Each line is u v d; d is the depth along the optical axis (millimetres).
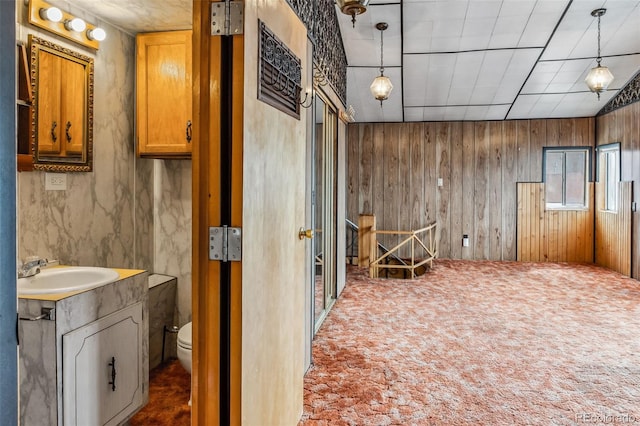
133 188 2971
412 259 5863
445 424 2262
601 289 5203
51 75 2283
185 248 3125
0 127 863
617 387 2676
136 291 2082
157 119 2891
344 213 5309
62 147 2365
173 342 3115
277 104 1865
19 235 2150
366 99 6406
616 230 6250
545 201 7152
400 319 4043
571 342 3434
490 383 2730
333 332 3682
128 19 2656
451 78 5695
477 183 7320
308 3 3008
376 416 2338
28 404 1617
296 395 2201
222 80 1492
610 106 6434
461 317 4102
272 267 1817
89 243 2600
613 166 6629
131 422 2287
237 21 1480
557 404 2467
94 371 1772
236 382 1503
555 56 5094
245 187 1509
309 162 3080
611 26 4445
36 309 1599
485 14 4246
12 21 895
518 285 5434
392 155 7504
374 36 4695
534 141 7156
